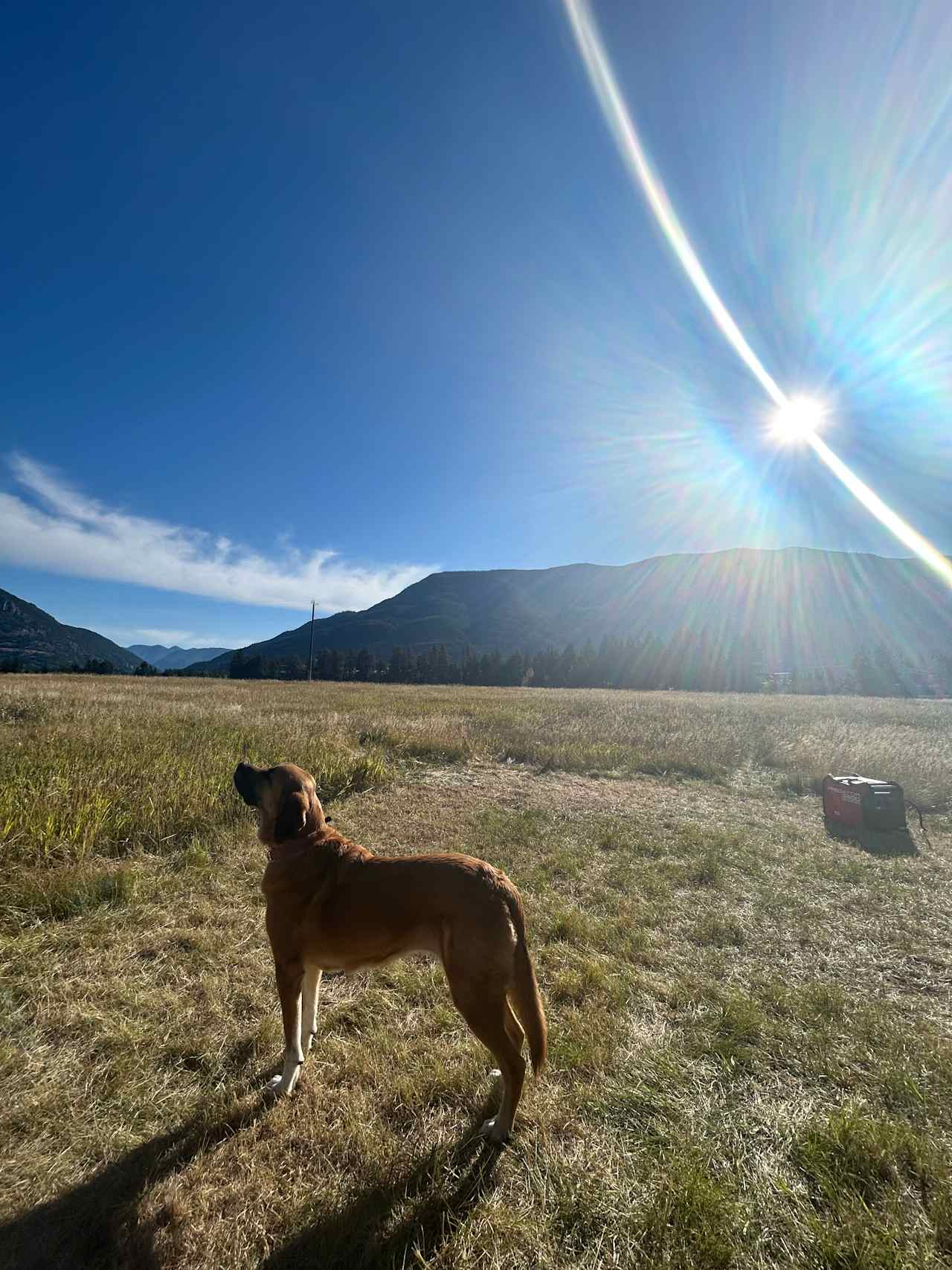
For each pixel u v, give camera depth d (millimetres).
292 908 2256
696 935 3262
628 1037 2502
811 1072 2352
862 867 4215
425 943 2145
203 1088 2217
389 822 4750
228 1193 1804
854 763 7066
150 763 5312
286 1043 2232
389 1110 2178
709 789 6477
